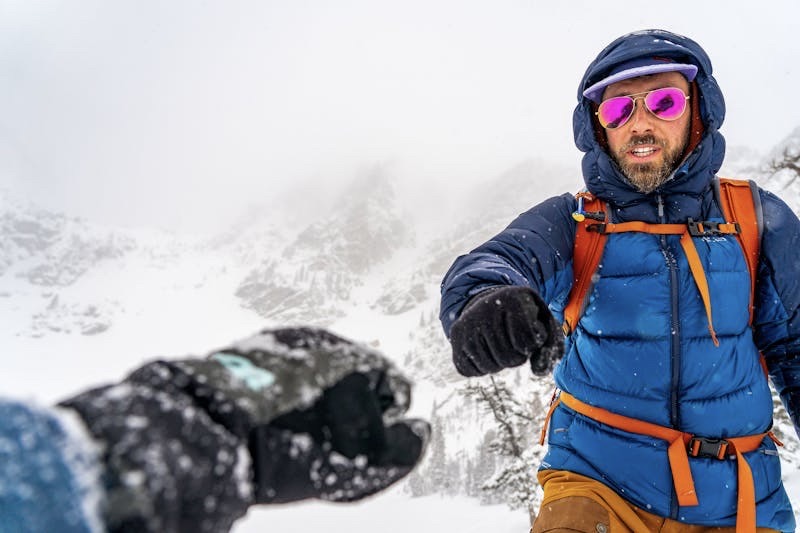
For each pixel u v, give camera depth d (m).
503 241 1.98
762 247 2.08
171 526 0.44
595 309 2.06
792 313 2.09
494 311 1.24
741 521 1.80
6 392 0.44
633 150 2.10
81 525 0.38
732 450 1.90
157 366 0.59
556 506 1.88
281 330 0.73
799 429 2.14
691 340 1.94
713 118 2.15
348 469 0.66
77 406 0.47
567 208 2.21
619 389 1.98
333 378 0.66
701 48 2.22
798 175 11.10
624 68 2.27
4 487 0.37
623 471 1.90
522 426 19.86
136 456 0.44
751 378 2.01
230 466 0.52
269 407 0.61
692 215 2.07
